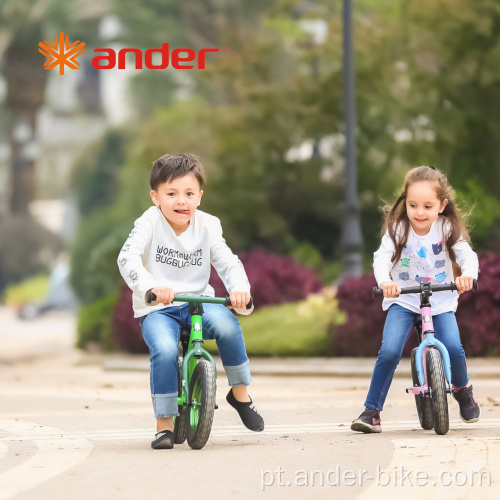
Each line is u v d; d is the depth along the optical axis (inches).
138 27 6131.9
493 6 3056.1
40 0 6806.1
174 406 780.0
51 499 600.7
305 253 3644.2
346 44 2299.5
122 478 662.5
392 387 1457.9
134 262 777.6
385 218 883.4
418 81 3211.1
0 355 2501.2
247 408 815.7
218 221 827.4
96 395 1398.9
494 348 1785.2
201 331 788.6
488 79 3097.9
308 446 794.8
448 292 873.5
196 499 593.3
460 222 868.0
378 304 1876.2
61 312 5167.3
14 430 954.7
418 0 3083.2
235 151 3543.3
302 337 1959.9
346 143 2301.9
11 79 7308.1
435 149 3260.3
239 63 3435.0
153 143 3745.1
